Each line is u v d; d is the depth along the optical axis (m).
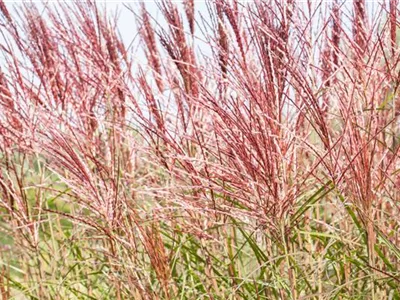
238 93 1.57
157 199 1.96
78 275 2.08
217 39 1.68
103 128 1.93
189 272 1.91
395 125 1.82
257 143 1.55
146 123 1.77
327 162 1.67
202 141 1.84
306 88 1.53
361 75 1.71
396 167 1.80
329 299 1.75
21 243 2.11
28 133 1.95
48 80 1.98
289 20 1.59
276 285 1.70
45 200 2.06
